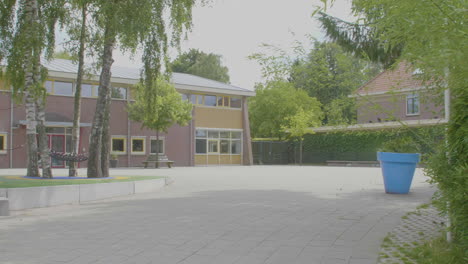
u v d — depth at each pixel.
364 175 19.19
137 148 29.67
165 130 27.61
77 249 4.86
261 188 12.46
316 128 34.31
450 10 2.65
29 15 12.21
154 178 13.07
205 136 33.38
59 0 13.55
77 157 14.39
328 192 11.23
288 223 6.50
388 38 3.08
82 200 9.67
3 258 4.46
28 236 5.61
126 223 6.54
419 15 2.68
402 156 10.58
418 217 7.05
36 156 13.52
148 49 13.55
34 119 13.02
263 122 40.72
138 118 26.78
